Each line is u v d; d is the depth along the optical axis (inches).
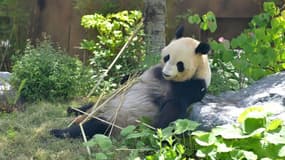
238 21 449.1
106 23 409.1
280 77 287.3
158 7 349.7
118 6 463.5
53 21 486.3
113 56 381.4
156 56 313.4
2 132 262.8
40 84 325.4
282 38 329.1
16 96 309.0
